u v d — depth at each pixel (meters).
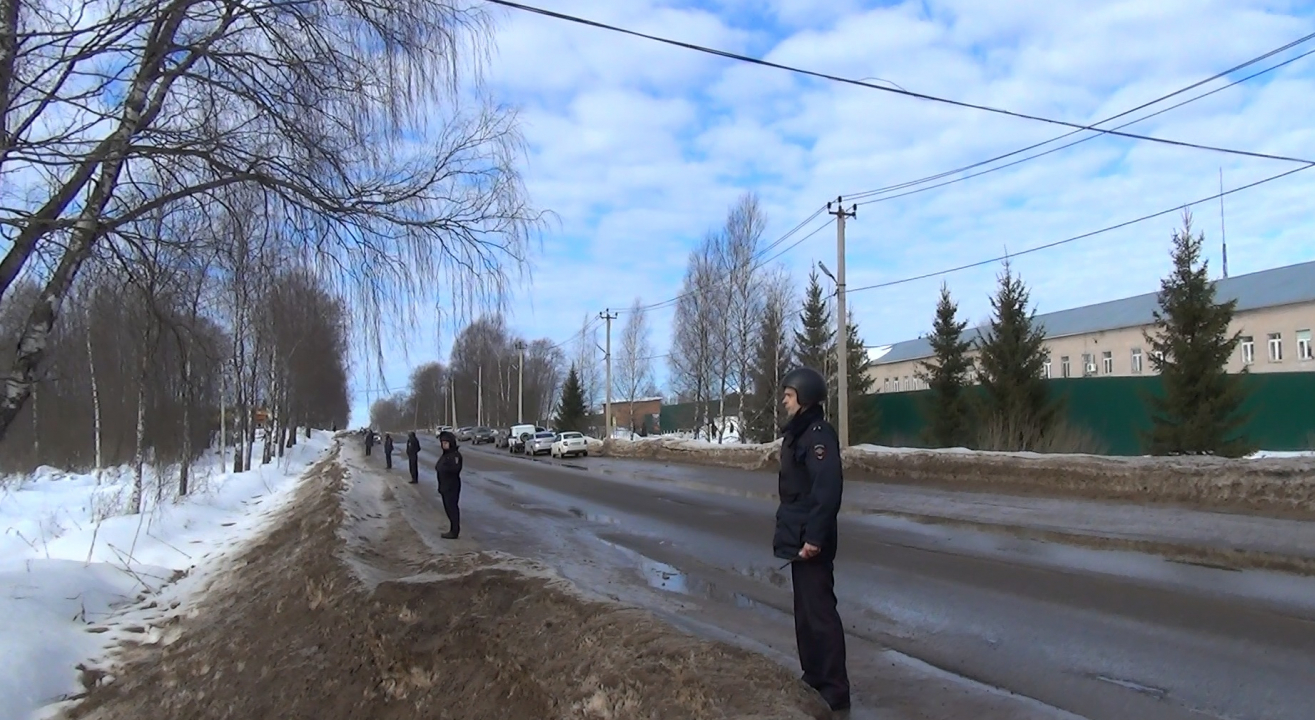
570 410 71.69
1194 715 4.88
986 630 6.98
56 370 11.20
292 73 6.93
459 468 14.25
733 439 51.84
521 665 5.34
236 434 30.06
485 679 5.37
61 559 10.55
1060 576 9.12
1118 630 6.81
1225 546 10.48
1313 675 5.53
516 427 55.38
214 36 6.73
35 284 7.63
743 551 11.89
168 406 13.54
